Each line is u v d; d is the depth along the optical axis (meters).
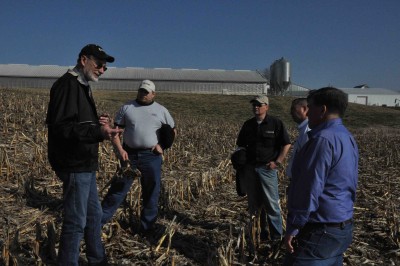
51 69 70.25
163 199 6.99
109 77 66.50
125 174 5.34
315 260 3.21
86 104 4.08
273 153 5.54
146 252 5.15
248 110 43.00
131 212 6.02
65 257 4.09
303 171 3.14
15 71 67.88
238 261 5.07
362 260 5.27
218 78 70.00
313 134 3.28
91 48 4.07
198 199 7.82
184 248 5.40
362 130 32.78
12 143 10.55
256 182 5.58
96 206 4.42
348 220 3.24
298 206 3.14
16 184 7.61
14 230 5.36
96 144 4.20
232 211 7.16
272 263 5.14
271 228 5.50
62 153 4.00
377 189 9.25
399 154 14.98
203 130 19.48
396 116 42.94
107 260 4.86
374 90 92.69
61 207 6.53
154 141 5.57
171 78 68.50
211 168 9.99
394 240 5.83
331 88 3.30
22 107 17.06
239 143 5.74
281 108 44.47
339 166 3.15
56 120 3.88
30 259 4.67
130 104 5.64
